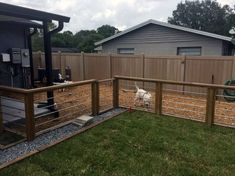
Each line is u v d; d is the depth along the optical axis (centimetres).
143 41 1208
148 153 319
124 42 1270
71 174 266
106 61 898
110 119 465
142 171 274
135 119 467
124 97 696
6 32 654
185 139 366
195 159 303
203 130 409
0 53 639
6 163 281
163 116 489
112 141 356
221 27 3759
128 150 326
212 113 429
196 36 1052
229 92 650
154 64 798
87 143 348
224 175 267
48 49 462
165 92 795
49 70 468
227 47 1120
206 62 704
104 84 906
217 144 348
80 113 509
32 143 344
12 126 412
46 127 415
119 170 276
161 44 1158
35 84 880
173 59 759
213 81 698
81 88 853
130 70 848
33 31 713
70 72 935
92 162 293
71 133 384
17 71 685
